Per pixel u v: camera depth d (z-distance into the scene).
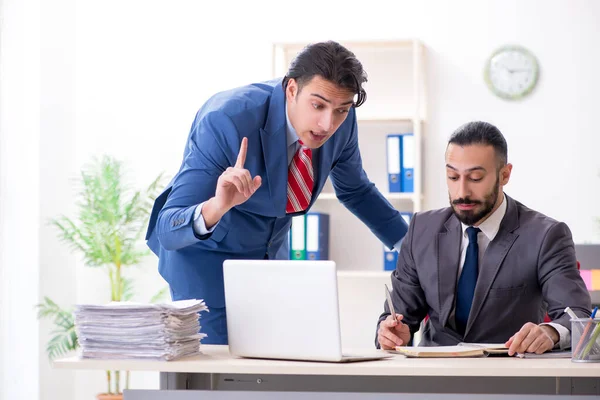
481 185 2.41
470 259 2.50
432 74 4.68
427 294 2.54
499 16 4.63
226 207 2.15
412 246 2.61
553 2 4.58
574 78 4.56
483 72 4.64
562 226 2.46
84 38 5.06
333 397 1.91
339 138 2.76
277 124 2.51
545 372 1.80
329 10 4.82
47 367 4.78
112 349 1.97
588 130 4.54
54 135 4.89
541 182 4.57
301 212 2.70
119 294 4.78
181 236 2.24
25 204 4.77
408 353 2.08
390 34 4.75
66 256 5.00
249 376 2.19
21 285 4.76
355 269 4.72
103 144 5.04
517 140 4.60
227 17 4.93
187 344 2.06
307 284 1.94
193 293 2.61
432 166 4.66
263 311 2.00
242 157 2.20
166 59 4.99
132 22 5.02
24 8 4.82
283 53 4.75
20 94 4.81
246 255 2.68
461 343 2.32
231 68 4.92
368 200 3.16
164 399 1.97
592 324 1.90
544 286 2.39
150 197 4.72
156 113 4.99
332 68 2.31
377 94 4.73
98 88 5.05
